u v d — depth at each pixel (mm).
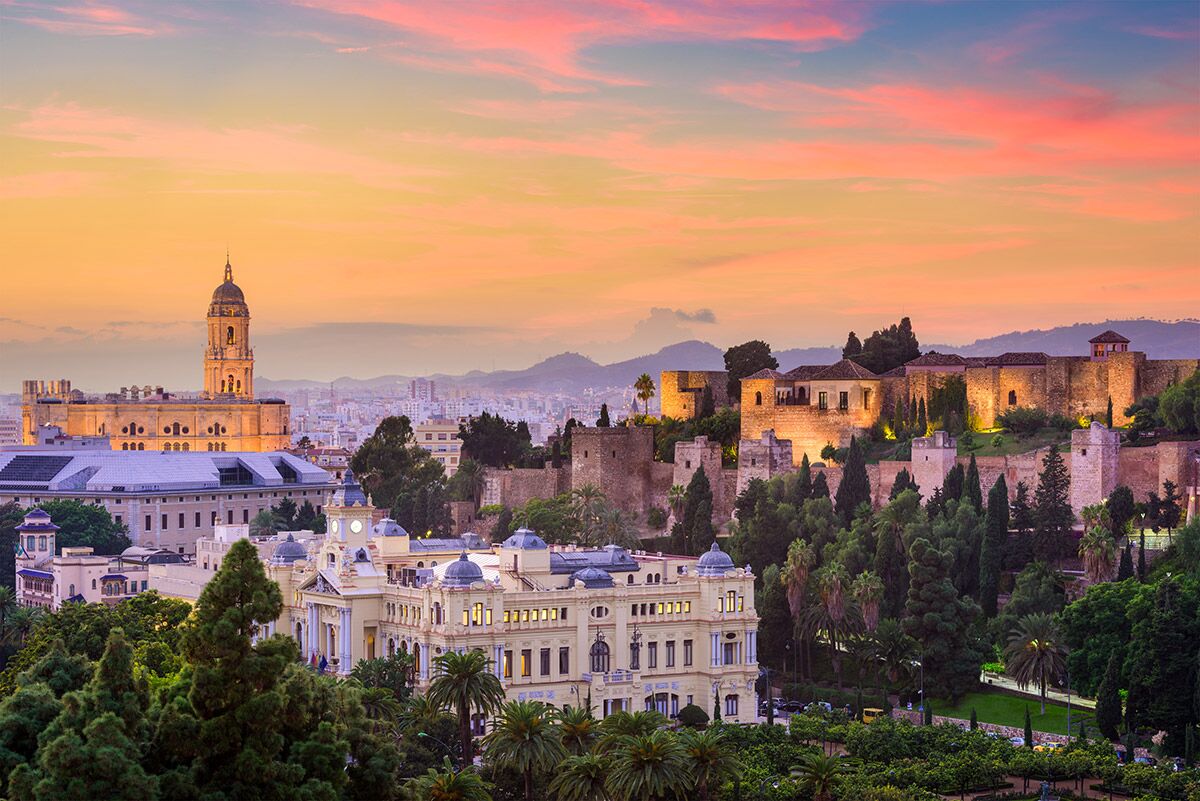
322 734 187250
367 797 196125
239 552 190500
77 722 180250
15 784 174500
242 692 184500
